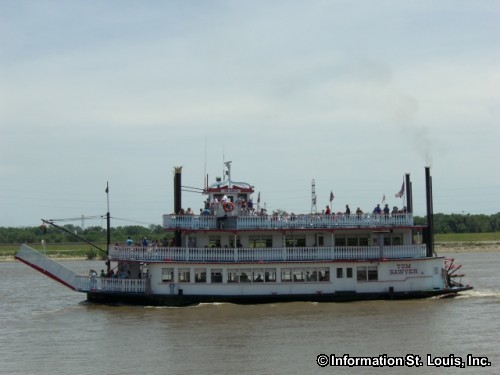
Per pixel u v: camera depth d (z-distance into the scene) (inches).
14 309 2583.7
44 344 1860.2
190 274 2423.7
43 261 2588.6
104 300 2522.1
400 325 2022.6
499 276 3843.5
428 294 2502.5
